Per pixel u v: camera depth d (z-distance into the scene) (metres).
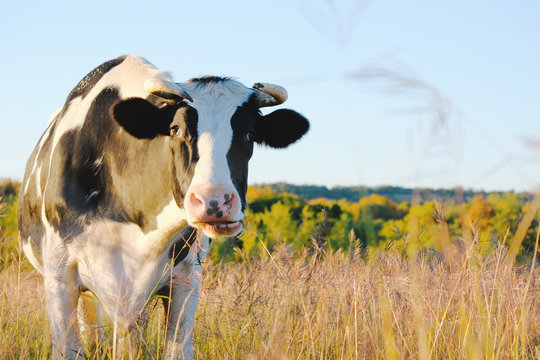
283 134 3.80
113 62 4.23
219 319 3.72
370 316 3.58
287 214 13.78
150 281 3.82
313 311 3.52
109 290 3.79
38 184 4.21
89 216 3.79
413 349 3.15
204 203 2.96
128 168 3.70
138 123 3.47
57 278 3.77
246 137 3.38
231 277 3.95
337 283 3.49
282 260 3.89
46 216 3.99
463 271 3.04
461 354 2.94
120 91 3.96
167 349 3.72
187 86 3.60
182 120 3.33
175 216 3.60
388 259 3.38
